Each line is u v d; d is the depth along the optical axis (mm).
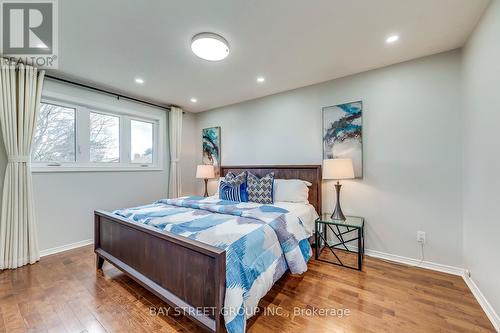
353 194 2725
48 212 2701
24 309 1647
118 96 3340
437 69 2236
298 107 3203
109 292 1866
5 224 2287
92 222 3098
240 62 2412
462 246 2121
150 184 3830
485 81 1619
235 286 1306
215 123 4277
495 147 1487
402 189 2422
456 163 2150
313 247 2832
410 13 1650
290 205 2621
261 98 3609
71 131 2973
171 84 3049
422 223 2316
